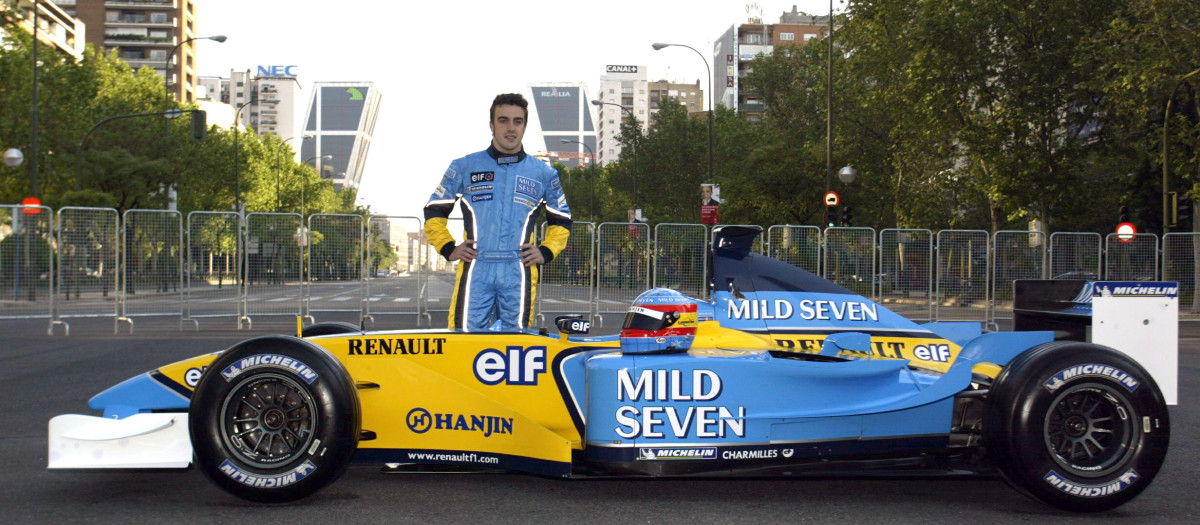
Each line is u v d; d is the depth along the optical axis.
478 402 3.60
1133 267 15.70
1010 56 22.44
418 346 3.71
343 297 14.27
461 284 4.67
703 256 14.70
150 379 3.81
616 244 14.55
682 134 44.00
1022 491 3.47
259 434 3.40
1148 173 26.67
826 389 3.65
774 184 31.59
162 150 31.72
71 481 3.94
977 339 3.82
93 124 31.58
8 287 12.94
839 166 30.62
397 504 3.57
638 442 3.55
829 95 24.44
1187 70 17.78
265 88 184.62
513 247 4.67
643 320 3.70
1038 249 15.13
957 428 3.82
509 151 4.74
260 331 13.12
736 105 110.00
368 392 3.60
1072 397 3.46
